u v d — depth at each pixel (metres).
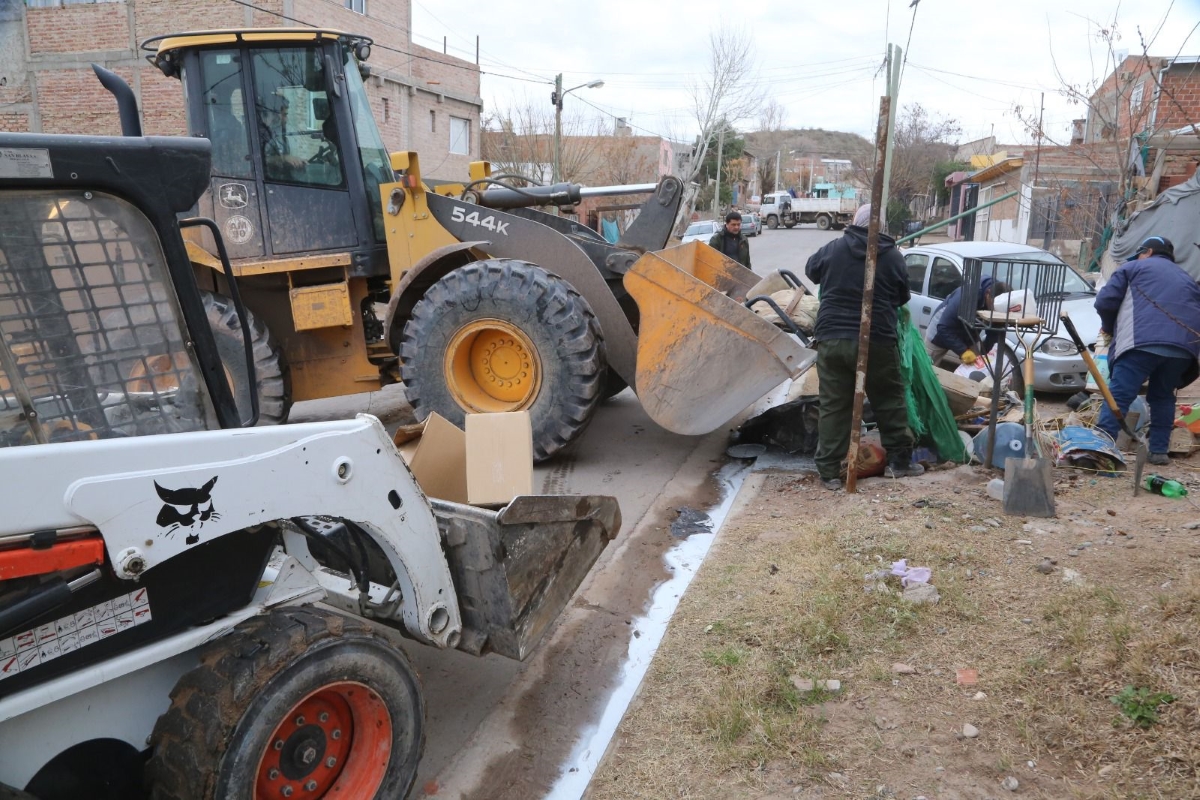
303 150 6.28
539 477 5.95
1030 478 4.55
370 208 6.54
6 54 19.89
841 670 3.29
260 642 2.20
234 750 2.08
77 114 19.97
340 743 2.47
